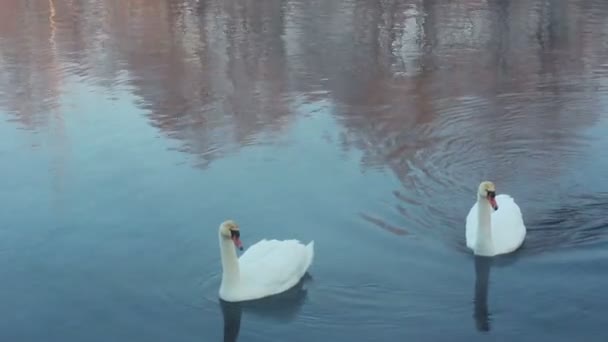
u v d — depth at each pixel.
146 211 11.48
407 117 15.38
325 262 9.88
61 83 18.61
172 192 12.11
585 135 14.14
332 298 9.10
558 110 15.52
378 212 11.24
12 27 25.81
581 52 20.03
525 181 12.27
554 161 13.03
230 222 8.97
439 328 8.47
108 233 10.85
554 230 10.59
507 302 8.92
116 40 23.28
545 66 18.83
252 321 8.71
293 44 22.09
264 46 21.95
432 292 9.16
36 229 11.03
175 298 9.21
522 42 21.36
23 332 8.62
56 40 23.53
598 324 8.47
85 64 20.39
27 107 16.78
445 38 22.27
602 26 22.81
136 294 9.31
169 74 19.20
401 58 20.12
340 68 19.31
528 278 9.41
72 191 12.27
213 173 12.82
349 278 9.50
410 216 11.11
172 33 24.09
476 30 23.11
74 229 11.00
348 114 15.65
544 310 8.76
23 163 13.55
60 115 16.14
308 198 11.75
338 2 28.33
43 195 12.16
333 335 8.42
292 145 13.98
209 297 9.22
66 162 13.51
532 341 8.21
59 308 9.07
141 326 8.66
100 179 12.72
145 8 28.55
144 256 10.19
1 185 12.62
